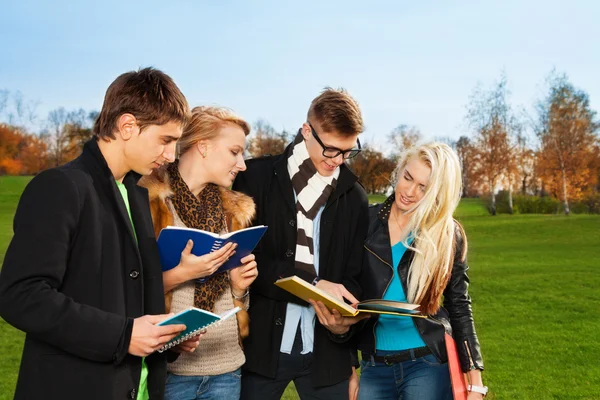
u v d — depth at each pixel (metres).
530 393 7.41
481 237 32.22
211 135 3.21
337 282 3.71
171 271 2.83
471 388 3.54
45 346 2.24
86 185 2.31
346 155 3.62
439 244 3.48
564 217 43.53
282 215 3.68
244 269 3.26
